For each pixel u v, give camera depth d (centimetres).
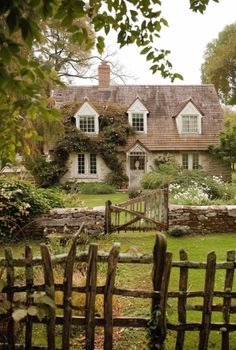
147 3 357
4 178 948
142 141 2402
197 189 1500
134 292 351
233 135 2195
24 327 414
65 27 263
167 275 348
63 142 2358
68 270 342
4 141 316
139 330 442
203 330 359
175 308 507
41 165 2159
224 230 1023
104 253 352
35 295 328
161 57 421
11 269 345
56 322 349
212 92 2659
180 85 2697
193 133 2439
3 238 904
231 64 4316
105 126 2438
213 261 351
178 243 912
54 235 723
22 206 882
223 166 2383
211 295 354
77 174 2414
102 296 467
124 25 372
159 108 2548
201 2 383
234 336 431
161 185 1789
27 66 242
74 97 2600
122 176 2388
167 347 399
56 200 1054
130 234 1005
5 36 218
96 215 995
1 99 275
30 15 206
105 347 353
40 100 249
